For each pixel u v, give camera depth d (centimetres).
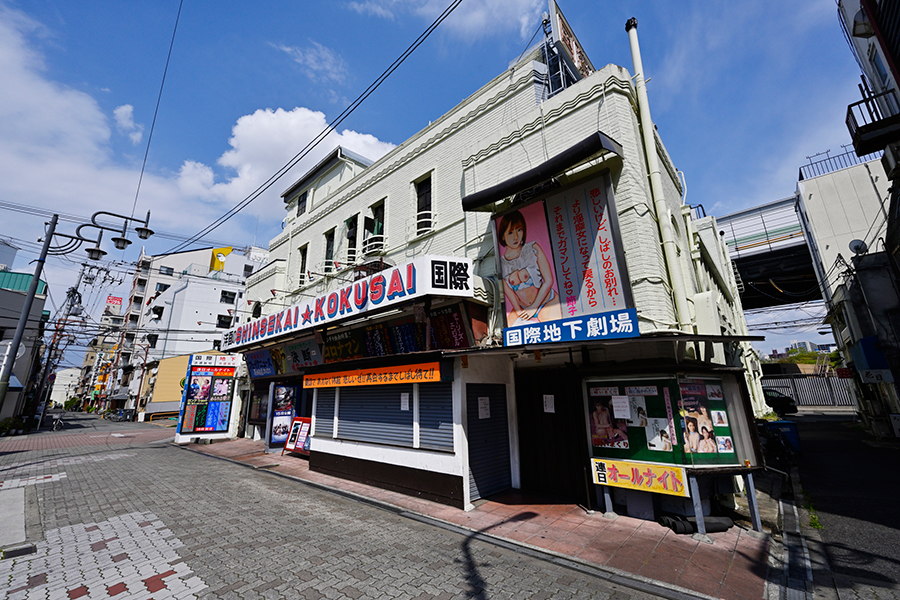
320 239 1444
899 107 795
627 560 436
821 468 893
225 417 1592
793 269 2247
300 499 701
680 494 512
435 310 800
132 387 3956
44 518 590
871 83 909
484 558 446
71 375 9238
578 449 670
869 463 908
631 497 581
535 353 660
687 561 432
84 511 625
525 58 905
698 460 523
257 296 1789
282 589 373
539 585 383
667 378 548
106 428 2580
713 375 579
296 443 1117
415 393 746
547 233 685
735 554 450
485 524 556
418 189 1105
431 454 688
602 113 705
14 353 1065
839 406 2773
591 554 452
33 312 2381
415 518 588
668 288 638
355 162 1578
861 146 586
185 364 3478
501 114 913
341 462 870
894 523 534
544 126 787
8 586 377
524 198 723
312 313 970
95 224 1145
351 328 993
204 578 394
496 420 741
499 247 756
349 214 1305
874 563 422
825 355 4291
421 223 1057
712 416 553
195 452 1280
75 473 941
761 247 2172
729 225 2316
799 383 2972
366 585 381
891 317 1153
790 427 1054
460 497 630
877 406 1341
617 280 593
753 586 378
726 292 1288
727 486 586
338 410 922
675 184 984
